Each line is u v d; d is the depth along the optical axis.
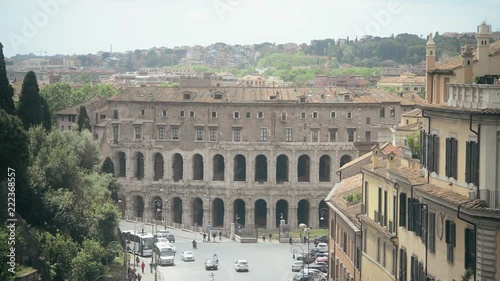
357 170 179.00
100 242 185.38
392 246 115.25
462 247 84.19
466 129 84.81
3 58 180.75
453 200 84.25
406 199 106.44
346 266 154.00
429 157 97.00
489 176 79.25
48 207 173.62
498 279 77.69
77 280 159.12
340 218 161.25
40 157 183.38
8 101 180.62
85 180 196.38
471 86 84.44
